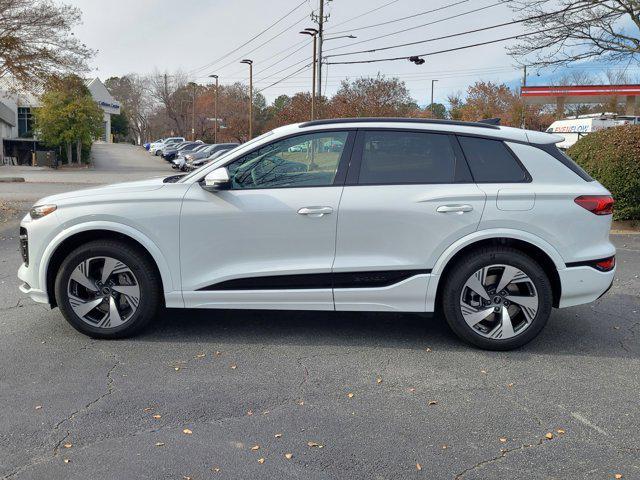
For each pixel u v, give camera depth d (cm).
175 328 537
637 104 4328
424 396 406
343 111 3888
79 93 4194
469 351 490
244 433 354
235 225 481
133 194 491
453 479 309
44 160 4209
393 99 4059
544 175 486
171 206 485
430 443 344
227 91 8238
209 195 485
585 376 442
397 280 482
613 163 1208
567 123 2889
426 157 489
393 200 475
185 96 9062
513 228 473
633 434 357
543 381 432
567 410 387
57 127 4081
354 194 478
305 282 484
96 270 501
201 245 485
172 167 4331
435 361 468
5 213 1392
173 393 405
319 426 363
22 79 1828
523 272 477
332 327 546
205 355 474
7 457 325
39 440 343
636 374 447
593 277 483
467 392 412
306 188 482
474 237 474
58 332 523
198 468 317
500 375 442
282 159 491
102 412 377
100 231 497
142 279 495
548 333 539
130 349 485
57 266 513
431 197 473
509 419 374
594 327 558
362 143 490
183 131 9150
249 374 439
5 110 4178
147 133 11194
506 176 485
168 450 334
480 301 487
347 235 477
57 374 434
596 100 3938
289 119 4144
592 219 481
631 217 1229
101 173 3594
